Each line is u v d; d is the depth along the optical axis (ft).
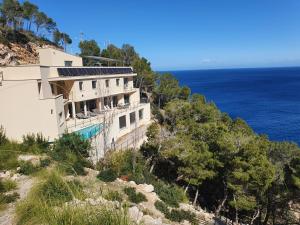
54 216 20.21
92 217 19.31
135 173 80.53
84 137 86.17
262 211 103.76
